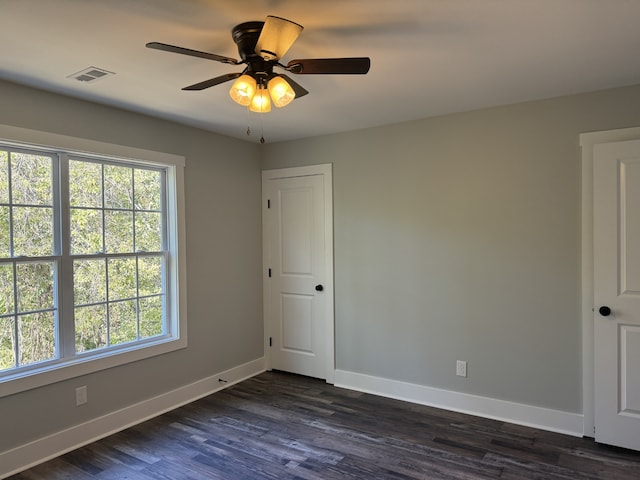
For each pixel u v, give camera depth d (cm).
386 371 386
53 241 292
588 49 227
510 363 329
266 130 396
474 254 342
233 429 319
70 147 291
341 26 198
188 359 376
